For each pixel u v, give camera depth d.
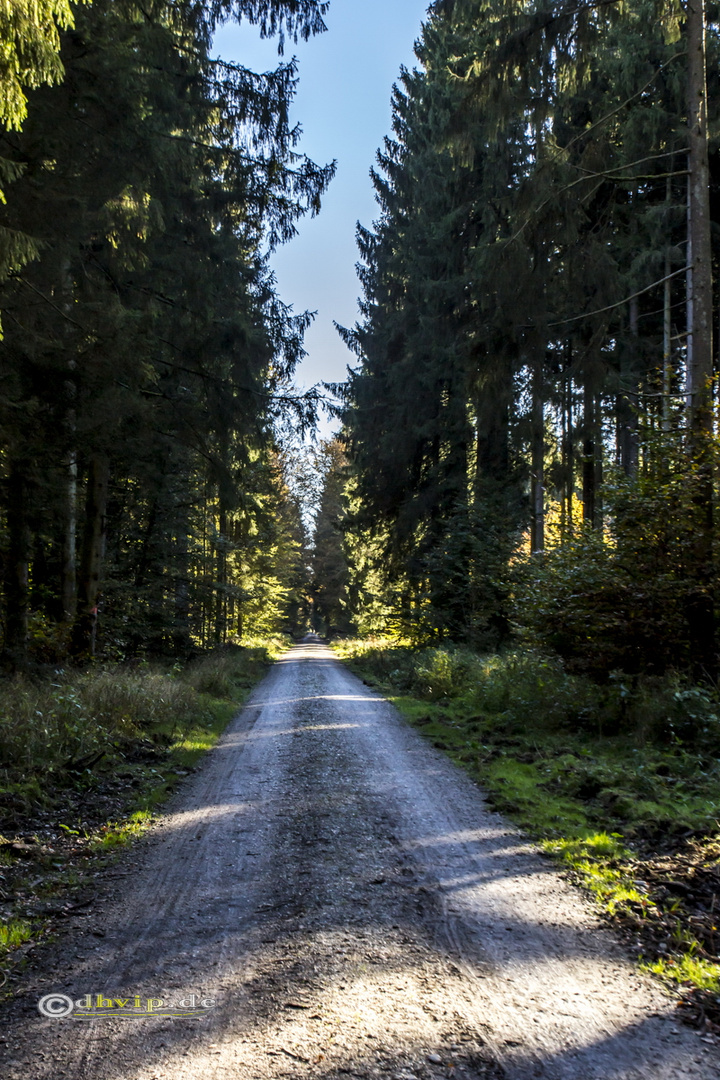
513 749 10.41
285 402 17.59
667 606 10.65
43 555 19.08
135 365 12.05
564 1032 3.36
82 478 18.03
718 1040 3.30
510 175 21.78
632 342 20.47
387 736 12.06
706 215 11.84
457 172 23.58
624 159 18.12
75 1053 3.21
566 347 21.20
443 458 25.84
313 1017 3.49
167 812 7.52
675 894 5.07
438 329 24.44
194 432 16.36
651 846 6.14
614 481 11.60
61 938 4.49
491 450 22.81
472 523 21.34
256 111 14.88
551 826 6.78
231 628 39.97
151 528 22.56
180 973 3.98
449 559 21.41
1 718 9.23
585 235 15.47
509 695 13.04
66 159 10.53
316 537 76.94
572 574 11.28
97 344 11.43
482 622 19.98
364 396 29.39
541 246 14.45
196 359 16.06
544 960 4.09
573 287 15.70
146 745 10.51
